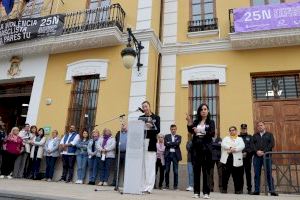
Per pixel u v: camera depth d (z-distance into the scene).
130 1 10.03
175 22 10.30
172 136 7.95
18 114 11.69
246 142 7.25
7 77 10.92
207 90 9.32
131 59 7.55
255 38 8.74
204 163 5.09
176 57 9.84
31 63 10.76
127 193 5.29
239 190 6.93
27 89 11.15
